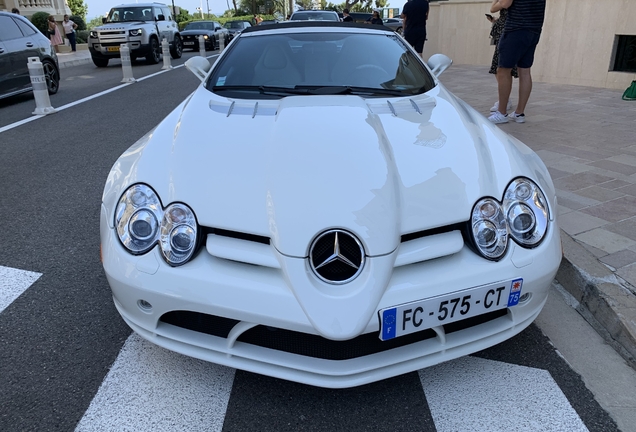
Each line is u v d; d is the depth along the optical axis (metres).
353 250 1.87
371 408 2.09
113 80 12.62
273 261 1.88
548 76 10.07
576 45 9.51
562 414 2.06
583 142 5.53
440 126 2.49
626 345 2.44
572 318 2.73
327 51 3.34
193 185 2.08
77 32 25.34
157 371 2.29
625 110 7.20
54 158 5.69
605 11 8.98
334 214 1.88
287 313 1.84
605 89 9.11
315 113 2.50
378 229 1.87
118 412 2.06
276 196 1.97
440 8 13.54
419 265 1.95
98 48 15.94
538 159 2.57
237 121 2.51
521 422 2.01
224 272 1.93
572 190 4.16
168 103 9.03
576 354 2.44
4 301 2.84
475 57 13.02
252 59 3.31
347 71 3.18
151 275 1.99
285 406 2.10
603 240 3.29
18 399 2.12
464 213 2.02
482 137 2.49
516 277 2.01
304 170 2.05
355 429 1.99
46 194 4.56
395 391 2.19
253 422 2.02
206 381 2.23
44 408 2.07
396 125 2.49
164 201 2.06
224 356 2.03
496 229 2.03
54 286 3.01
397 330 1.88
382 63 3.26
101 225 2.22
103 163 5.47
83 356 2.39
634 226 3.49
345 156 2.13
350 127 2.36
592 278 2.81
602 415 2.05
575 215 3.69
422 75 3.25
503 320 2.15
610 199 3.96
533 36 5.91
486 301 1.98
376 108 2.70
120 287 2.06
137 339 2.52
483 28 12.62
